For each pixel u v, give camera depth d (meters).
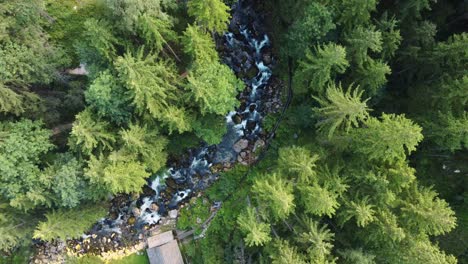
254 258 25.97
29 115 24.95
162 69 23.34
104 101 22.50
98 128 23.31
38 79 24.08
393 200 21.42
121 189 23.00
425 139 25.22
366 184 22.27
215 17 22.98
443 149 25.36
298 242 22.98
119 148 24.88
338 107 20.44
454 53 21.69
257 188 21.97
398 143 19.28
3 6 22.23
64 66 26.50
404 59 24.75
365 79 23.22
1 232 23.77
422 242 21.55
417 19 24.80
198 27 23.61
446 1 25.11
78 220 25.95
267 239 21.59
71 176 23.14
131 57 22.02
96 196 25.06
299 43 24.20
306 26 22.72
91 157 22.95
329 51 20.75
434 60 23.00
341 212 22.70
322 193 20.48
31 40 23.47
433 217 20.36
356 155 23.03
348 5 22.02
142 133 24.17
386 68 21.55
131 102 23.77
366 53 22.08
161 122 26.17
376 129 20.09
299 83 25.34
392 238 20.91
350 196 22.92
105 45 22.52
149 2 21.47
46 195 24.08
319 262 21.09
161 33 23.92
